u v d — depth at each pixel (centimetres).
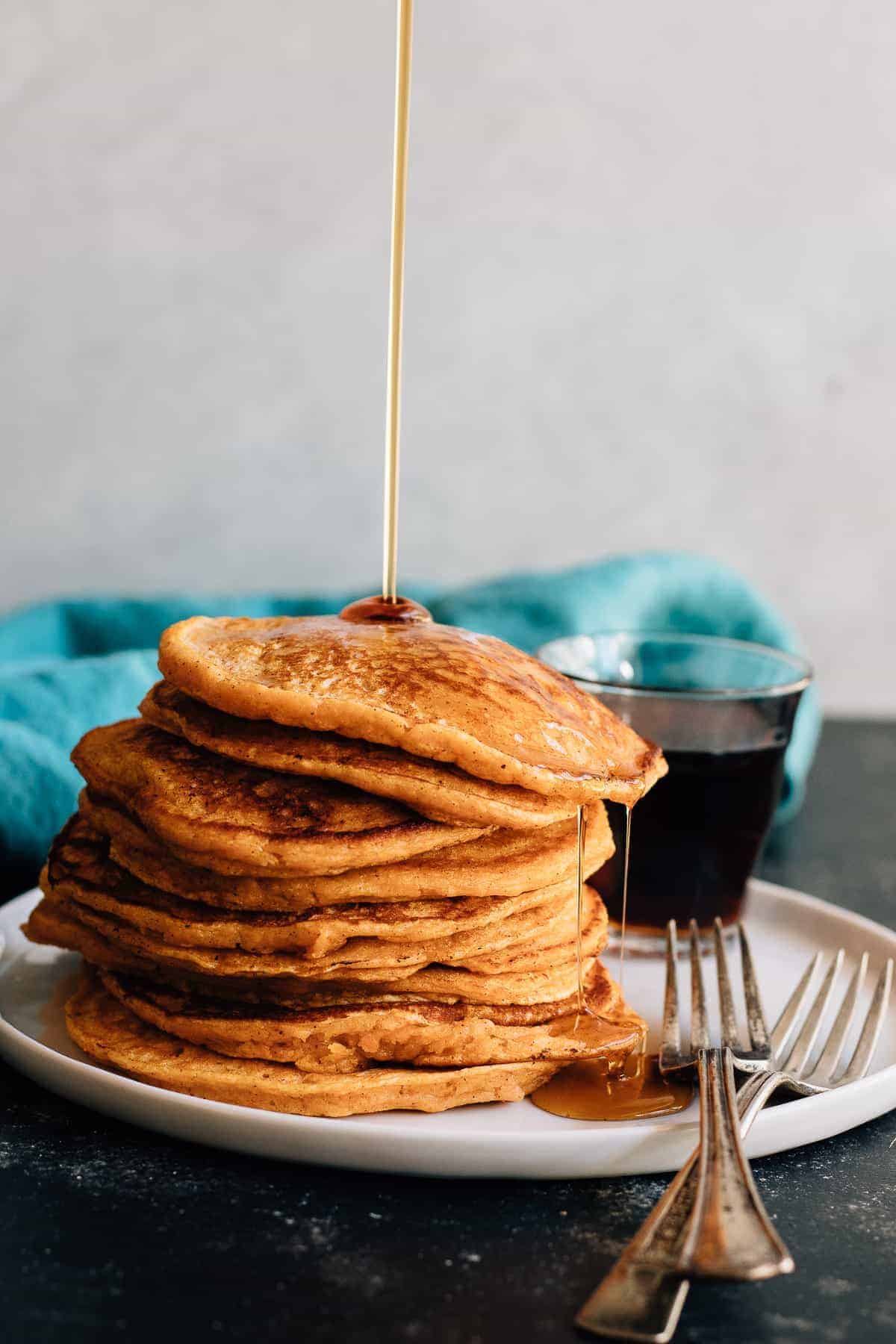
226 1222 52
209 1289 50
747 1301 50
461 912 55
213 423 103
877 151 106
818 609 113
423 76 101
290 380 104
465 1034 55
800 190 106
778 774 69
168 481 104
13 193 98
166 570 105
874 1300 51
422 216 103
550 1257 51
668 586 89
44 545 103
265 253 102
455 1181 54
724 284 107
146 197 100
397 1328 49
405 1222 52
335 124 101
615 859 68
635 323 107
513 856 56
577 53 102
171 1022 56
